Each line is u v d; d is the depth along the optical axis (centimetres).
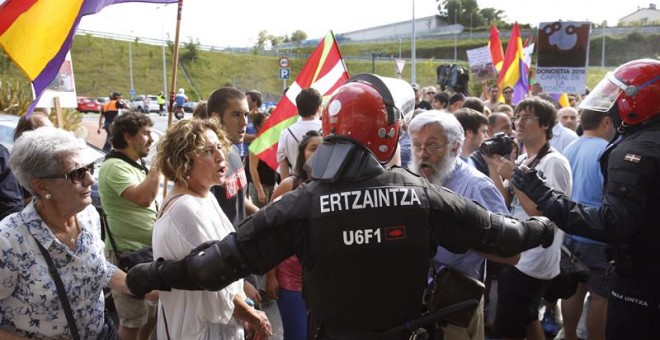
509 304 322
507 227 174
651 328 244
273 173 649
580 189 381
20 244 202
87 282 221
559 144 541
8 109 891
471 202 174
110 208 336
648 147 226
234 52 5725
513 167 279
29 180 206
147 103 3653
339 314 166
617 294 253
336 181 164
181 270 173
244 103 351
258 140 554
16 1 333
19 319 206
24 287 203
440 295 203
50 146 205
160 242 225
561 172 322
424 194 167
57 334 212
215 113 346
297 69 5312
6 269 199
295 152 480
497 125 529
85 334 221
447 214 168
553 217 226
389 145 175
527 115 339
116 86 4691
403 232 161
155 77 4950
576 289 357
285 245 169
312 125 482
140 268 184
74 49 4962
